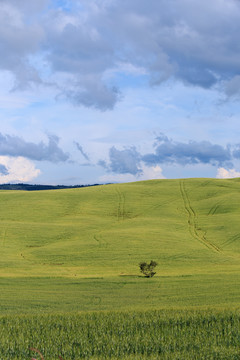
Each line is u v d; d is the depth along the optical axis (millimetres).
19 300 32250
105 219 82625
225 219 79062
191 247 61938
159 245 62406
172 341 15711
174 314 19609
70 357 14391
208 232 72062
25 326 18047
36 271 48656
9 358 14195
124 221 80562
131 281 41938
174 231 72438
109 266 52219
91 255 57469
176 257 56500
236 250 61406
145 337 16141
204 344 15336
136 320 18656
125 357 14289
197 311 20219
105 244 63000
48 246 63156
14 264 52562
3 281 41406
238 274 45031
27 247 63250
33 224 76062
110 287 38906
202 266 52094
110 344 15383
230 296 32281
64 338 16109
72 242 65312
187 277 43875
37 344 15414
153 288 38000
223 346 15250
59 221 80438
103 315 19906
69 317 19625
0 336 16422
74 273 47688
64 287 38844
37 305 30188
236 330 16859
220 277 43156
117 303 30641
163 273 47312
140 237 66812
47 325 18078
